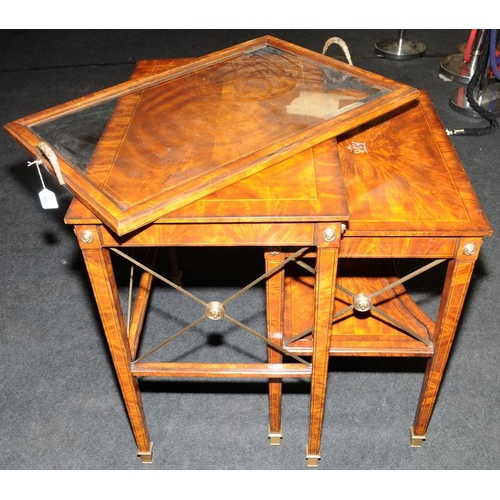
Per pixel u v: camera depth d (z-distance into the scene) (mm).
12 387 1717
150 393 1695
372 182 1216
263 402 1666
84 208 1053
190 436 1588
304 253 1240
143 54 3508
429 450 1529
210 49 3518
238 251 2146
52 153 1036
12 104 3070
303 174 1093
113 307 1189
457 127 2684
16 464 1530
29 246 2188
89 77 3301
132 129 1233
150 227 1046
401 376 1712
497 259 2025
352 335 1364
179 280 1994
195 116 1268
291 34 3613
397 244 1128
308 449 1472
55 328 1886
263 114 1255
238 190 1062
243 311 1921
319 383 1308
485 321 1834
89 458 1543
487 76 2748
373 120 1428
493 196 2258
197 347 1804
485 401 1629
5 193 2434
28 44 3693
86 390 1704
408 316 1423
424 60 3236
